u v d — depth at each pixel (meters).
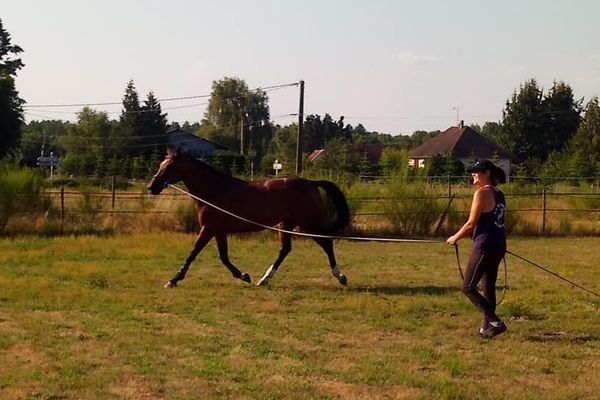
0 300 9.99
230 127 96.06
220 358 7.32
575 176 39.09
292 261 14.95
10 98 56.44
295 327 8.79
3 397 6.00
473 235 8.27
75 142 82.00
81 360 7.12
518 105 63.75
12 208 18.78
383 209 21.67
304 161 49.38
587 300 10.89
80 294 10.47
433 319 9.38
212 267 13.77
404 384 6.58
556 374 7.00
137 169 49.72
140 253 15.14
